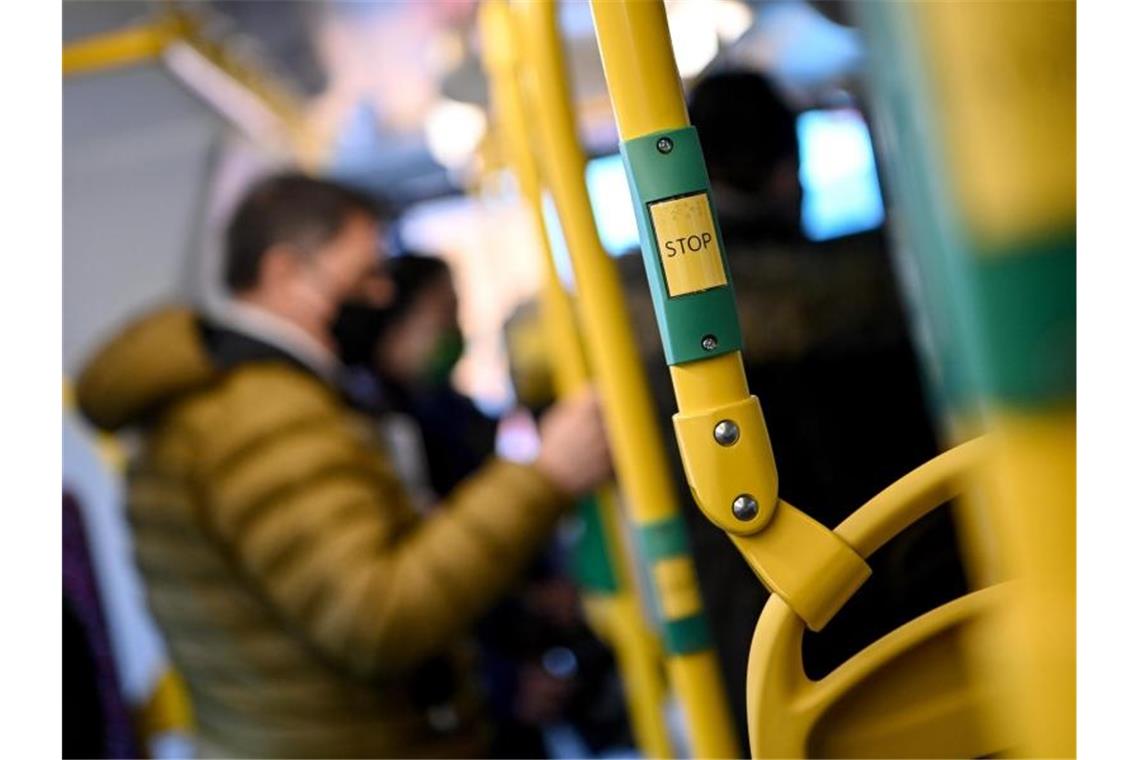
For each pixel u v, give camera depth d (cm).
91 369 151
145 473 151
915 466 116
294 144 398
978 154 44
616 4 61
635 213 62
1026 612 48
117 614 326
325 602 141
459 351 257
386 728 151
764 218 125
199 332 150
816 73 195
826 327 119
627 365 116
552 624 261
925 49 45
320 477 143
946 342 59
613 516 195
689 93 134
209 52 324
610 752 265
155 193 408
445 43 304
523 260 389
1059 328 45
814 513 117
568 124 115
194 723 160
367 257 168
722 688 113
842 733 66
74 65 309
